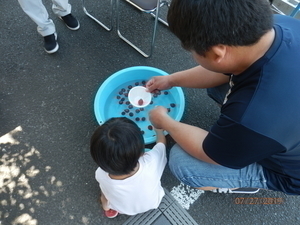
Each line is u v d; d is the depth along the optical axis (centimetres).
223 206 150
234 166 96
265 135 78
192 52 80
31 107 176
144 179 117
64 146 164
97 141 102
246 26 66
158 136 147
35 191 150
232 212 149
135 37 211
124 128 103
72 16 207
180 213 147
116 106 182
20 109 175
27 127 169
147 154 128
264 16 67
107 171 109
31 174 154
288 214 150
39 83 185
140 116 179
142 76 185
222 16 65
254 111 78
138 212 138
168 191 153
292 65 77
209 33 67
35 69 191
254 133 79
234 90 91
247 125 79
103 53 201
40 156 160
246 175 117
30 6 168
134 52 203
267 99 77
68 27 211
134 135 104
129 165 106
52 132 168
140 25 217
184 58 203
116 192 118
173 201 150
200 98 184
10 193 149
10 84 184
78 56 199
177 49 206
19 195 148
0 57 195
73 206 147
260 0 68
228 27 65
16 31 207
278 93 76
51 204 147
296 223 148
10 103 176
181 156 127
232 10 64
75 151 162
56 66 193
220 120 91
